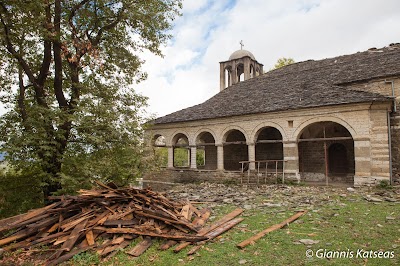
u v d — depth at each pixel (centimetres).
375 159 1295
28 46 1216
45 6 1038
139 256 559
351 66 1712
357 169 1321
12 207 1083
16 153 971
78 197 735
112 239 621
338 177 1711
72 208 704
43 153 1006
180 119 1984
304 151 1873
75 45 1161
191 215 787
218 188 1527
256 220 783
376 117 1305
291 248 571
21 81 1217
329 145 1788
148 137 1319
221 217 820
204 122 1881
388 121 1283
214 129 1841
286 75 2045
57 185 1127
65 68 1338
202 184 1736
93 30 1332
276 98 1706
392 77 1408
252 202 1041
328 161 1803
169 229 681
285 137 1544
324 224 723
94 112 1091
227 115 1741
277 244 596
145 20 1259
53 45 1184
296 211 861
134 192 782
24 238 638
